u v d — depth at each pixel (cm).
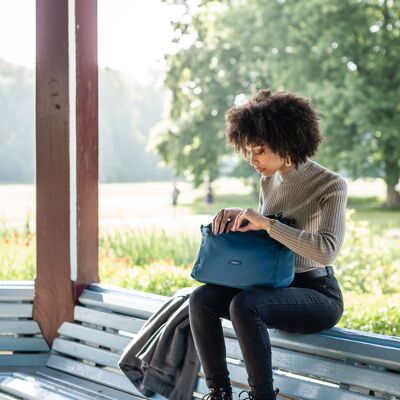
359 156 2248
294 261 271
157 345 297
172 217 1574
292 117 263
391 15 2383
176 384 298
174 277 525
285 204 280
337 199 263
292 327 263
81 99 389
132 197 3219
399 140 2241
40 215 394
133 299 357
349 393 259
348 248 695
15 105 4381
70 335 379
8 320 396
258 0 2452
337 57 2269
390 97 2191
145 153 5494
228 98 2572
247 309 250
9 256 646
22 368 383
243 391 268
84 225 394
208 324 267
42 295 394
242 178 2658
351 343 263
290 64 2344
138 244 723
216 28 2597
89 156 396
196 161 2603
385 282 579
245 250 263
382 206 2573
